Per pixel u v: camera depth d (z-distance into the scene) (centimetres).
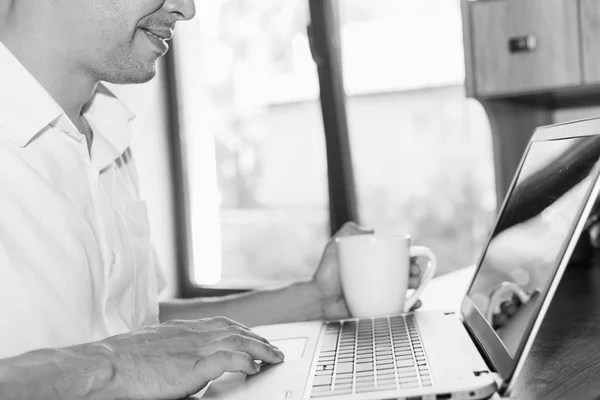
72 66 104
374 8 268
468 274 139
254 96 309
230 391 68
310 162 304
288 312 114
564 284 125
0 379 59
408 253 100
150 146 310
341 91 273
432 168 281
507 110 150
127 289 112
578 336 85
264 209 318
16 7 101
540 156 86
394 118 279
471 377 61
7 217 89
